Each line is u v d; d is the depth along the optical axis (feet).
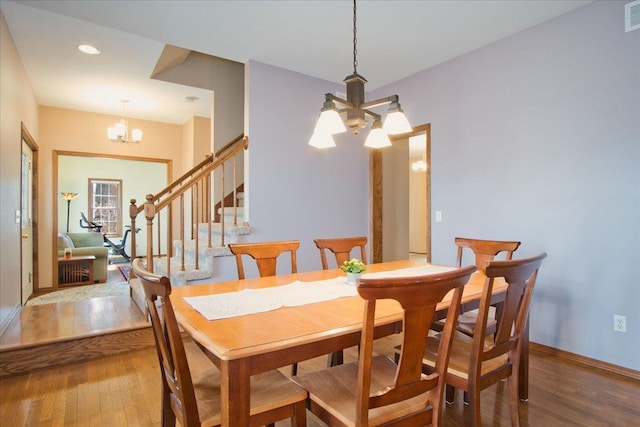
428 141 12.35
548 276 9.33
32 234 16.33
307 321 4.43
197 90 15.05
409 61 11.78
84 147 17.98
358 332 4.40
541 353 9.31
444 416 6.48
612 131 8.24
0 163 9.68
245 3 8.49
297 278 7.16
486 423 6.24
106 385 7.62
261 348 3.65
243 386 3.62
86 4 8.60
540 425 6.15
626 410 6.61
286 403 4.37
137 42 10.88
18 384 7.66
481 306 4.77
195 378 4.90
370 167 14.76
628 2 8.01
